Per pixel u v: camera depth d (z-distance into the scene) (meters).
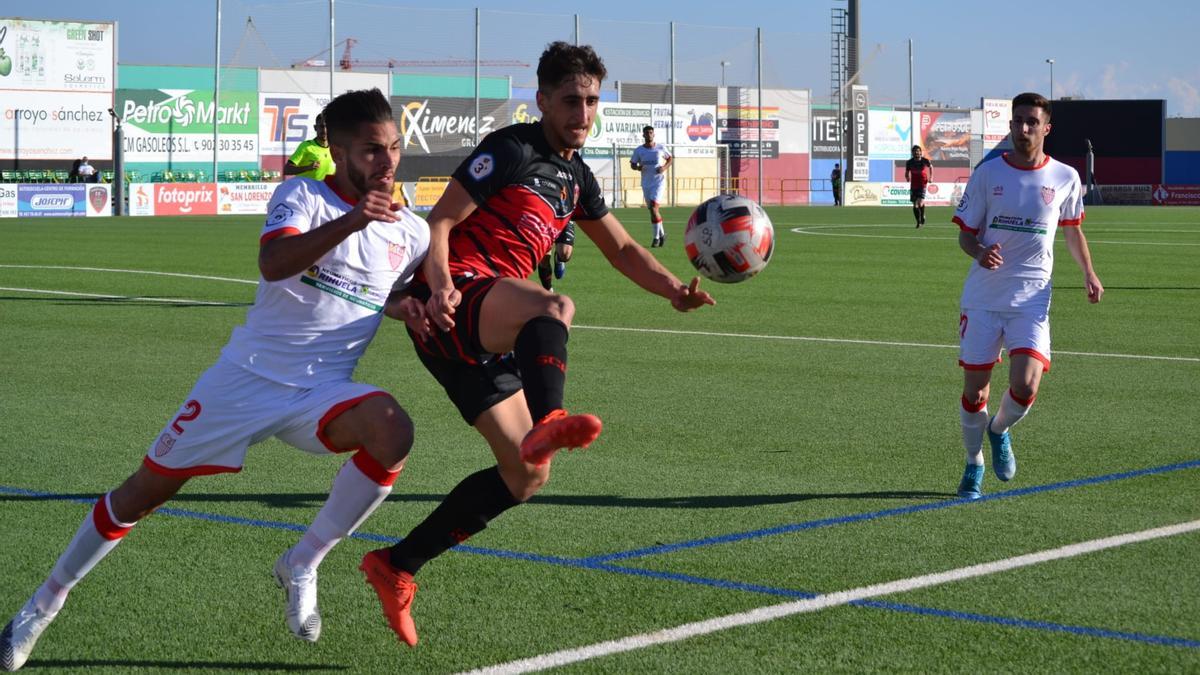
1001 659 4.21
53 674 4.16
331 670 4.19
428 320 4.55
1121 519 6.03
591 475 6.96
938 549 5.53
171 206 43.00
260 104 50.00
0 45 42.59
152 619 4.67
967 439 6.52
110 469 7.04
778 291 17.33
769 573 5.19
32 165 43.56
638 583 5.06
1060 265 22.12
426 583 5.07
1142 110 66.62
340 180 4.28
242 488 6.63
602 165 54.72
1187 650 4.29
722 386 9.90
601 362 11.11
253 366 4.20
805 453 7.55
